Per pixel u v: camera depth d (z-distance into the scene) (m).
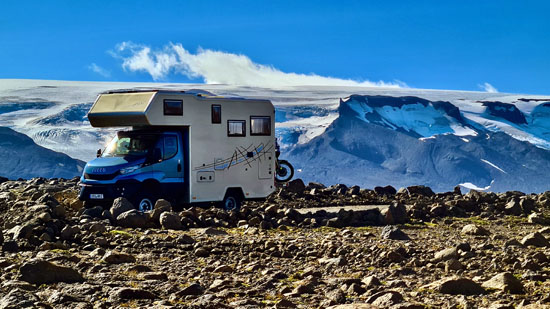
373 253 11.61
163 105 19.73
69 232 12.87
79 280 8.56
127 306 7.26
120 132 20.59
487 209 20.81
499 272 9.86
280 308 7.29
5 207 16.72
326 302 7.61
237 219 17.22
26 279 8.24
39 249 11.63
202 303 7.30
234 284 8.70
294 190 25.77
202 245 12.34
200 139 20.52
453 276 9.23
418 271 10.16
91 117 20.20
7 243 11.32
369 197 25.52
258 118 21.91
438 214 19.78
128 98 20.02
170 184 20.02
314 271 9.84
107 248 12.09
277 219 17.89
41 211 14.60
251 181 21.80
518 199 21.16
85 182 19.17
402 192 26.89
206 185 20.66
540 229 16.48
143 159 19.59
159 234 13.98
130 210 15.52
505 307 6.97
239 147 21.45
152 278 8.97
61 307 7.09
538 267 10.05
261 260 11.27
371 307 6.88
